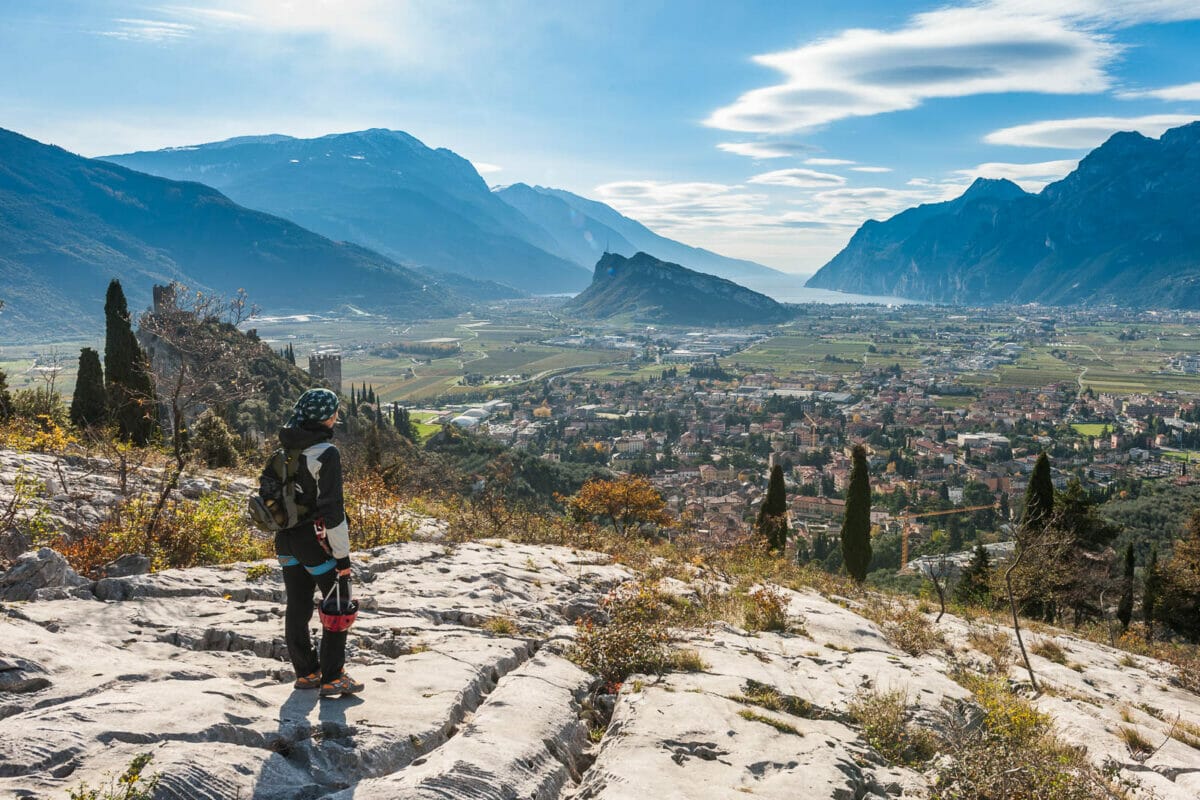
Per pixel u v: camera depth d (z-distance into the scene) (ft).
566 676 21.72
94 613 19.08
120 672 14.56
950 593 115.75
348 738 13.78
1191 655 75.66
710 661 26.32
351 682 16.07
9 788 9.48
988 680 34.73
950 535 330.34
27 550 28.81
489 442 410.31
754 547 71.51
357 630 22.21
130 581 22.65
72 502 38.45
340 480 15.40
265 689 16.01
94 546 28.99
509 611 29.04
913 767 20.63
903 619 49.21
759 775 16.35
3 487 37.09
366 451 110.11
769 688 23.63
